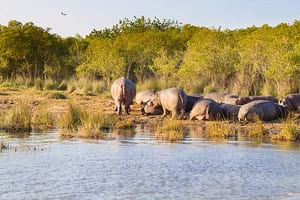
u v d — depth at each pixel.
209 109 26.27
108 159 16.25
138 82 46.59
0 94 37.88
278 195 12.30
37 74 55.00
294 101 27.88
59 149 17.98
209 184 13.24
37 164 15.34
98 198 11.89
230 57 42.28
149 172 14.48
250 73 39.66
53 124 25.08
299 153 17.70
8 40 52.72
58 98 35.72
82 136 21.09
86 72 50.22
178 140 20.53
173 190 12.65
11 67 54.72
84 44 60.53
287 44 38.06
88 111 26.25
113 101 34.41
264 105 26.03
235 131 23.38
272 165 15.58
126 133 22.42
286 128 21.81
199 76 42.94
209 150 18.16
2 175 13.88
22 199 11.74
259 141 20.55
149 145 19.14
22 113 24.84
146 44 52.75
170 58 48.34
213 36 45.16
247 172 14.64
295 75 36.66
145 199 11.88
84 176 13.93
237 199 11.97
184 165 15.49
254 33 47.19
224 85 41.47
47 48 54.56
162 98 27.73
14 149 17.89
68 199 11.78
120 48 51.16
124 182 13.34
